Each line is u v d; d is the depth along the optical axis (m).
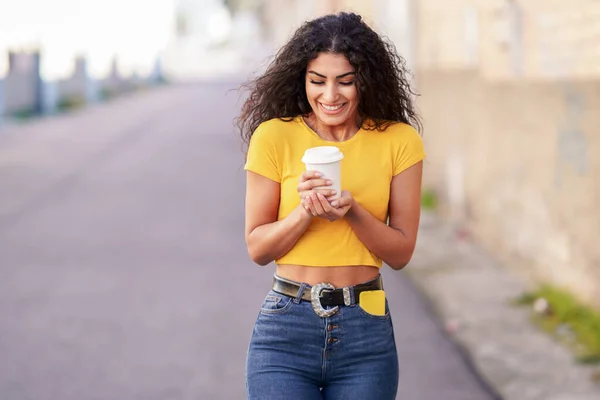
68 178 14.20
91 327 6.36
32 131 22.83
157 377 5.36
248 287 7.44
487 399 5.01
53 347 5.93
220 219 10.56
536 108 7.46
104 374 5.42
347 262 2.90
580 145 6.51
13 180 13.96
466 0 9.66
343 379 2.90
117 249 8.92
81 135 21.81
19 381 5.31
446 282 7.62
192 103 34.84
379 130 2.97
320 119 2.93
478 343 5.99
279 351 2.89
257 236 2.90
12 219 10.63
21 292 7.32
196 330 6.26
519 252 8.00
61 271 8.03
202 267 8.16
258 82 3.08
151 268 8.12
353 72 2.87
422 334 6.21
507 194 8.32
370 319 2.89
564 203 6.88
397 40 13.54
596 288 6.29
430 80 11.61
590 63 6.31
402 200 2.99
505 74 8.35
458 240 9.36
